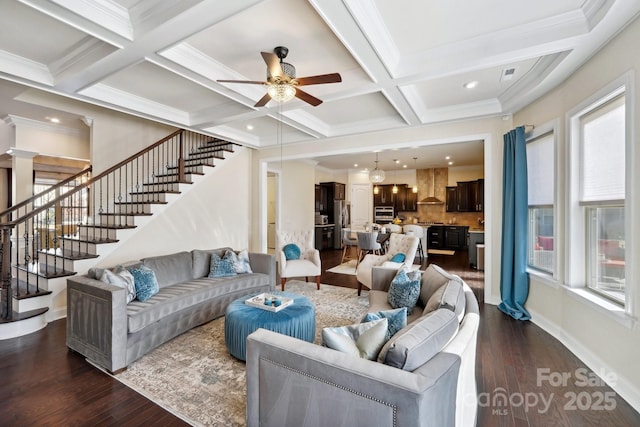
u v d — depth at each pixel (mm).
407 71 2861
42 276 3592
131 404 2080
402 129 4852
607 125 2578
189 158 6312
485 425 1881
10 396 2156
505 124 4160
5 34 2553
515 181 3742
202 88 3641
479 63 2645
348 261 7684
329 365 1321
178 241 5020
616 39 2285
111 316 2439
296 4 2148
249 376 1592
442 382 1211
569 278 2955
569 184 2967
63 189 6660
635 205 2121
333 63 3035
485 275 4305
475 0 2119
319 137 5359
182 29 2213
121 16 2250
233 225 6098
